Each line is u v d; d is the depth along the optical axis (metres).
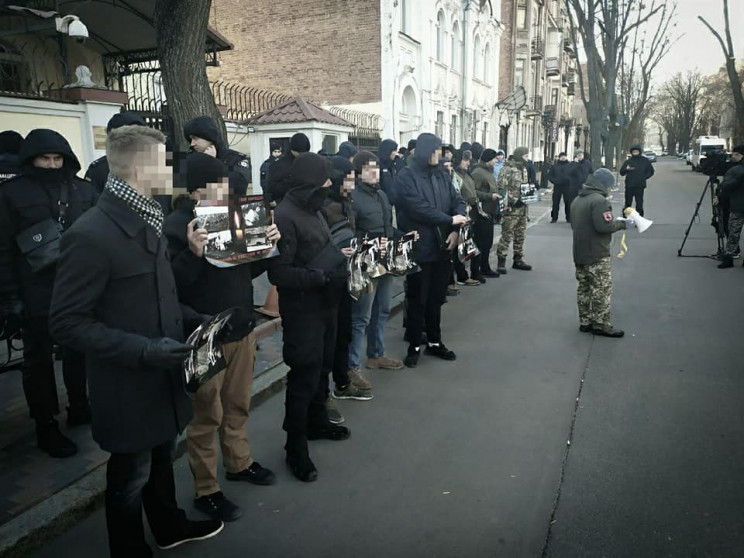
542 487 3.00
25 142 3.04
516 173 8.46
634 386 4.30
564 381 4.44
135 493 2.21
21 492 2.84
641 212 13.45
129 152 1.96
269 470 3.13
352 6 15.03
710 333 5.51
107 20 8.91
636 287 7.47
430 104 17.89
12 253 3.03
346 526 2.71
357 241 3.52
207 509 2.78
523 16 31.05
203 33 5.42
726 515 2.72
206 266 2.58
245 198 2.55
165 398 2.15
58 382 4.18
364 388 4.16
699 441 3.44
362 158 4.36
